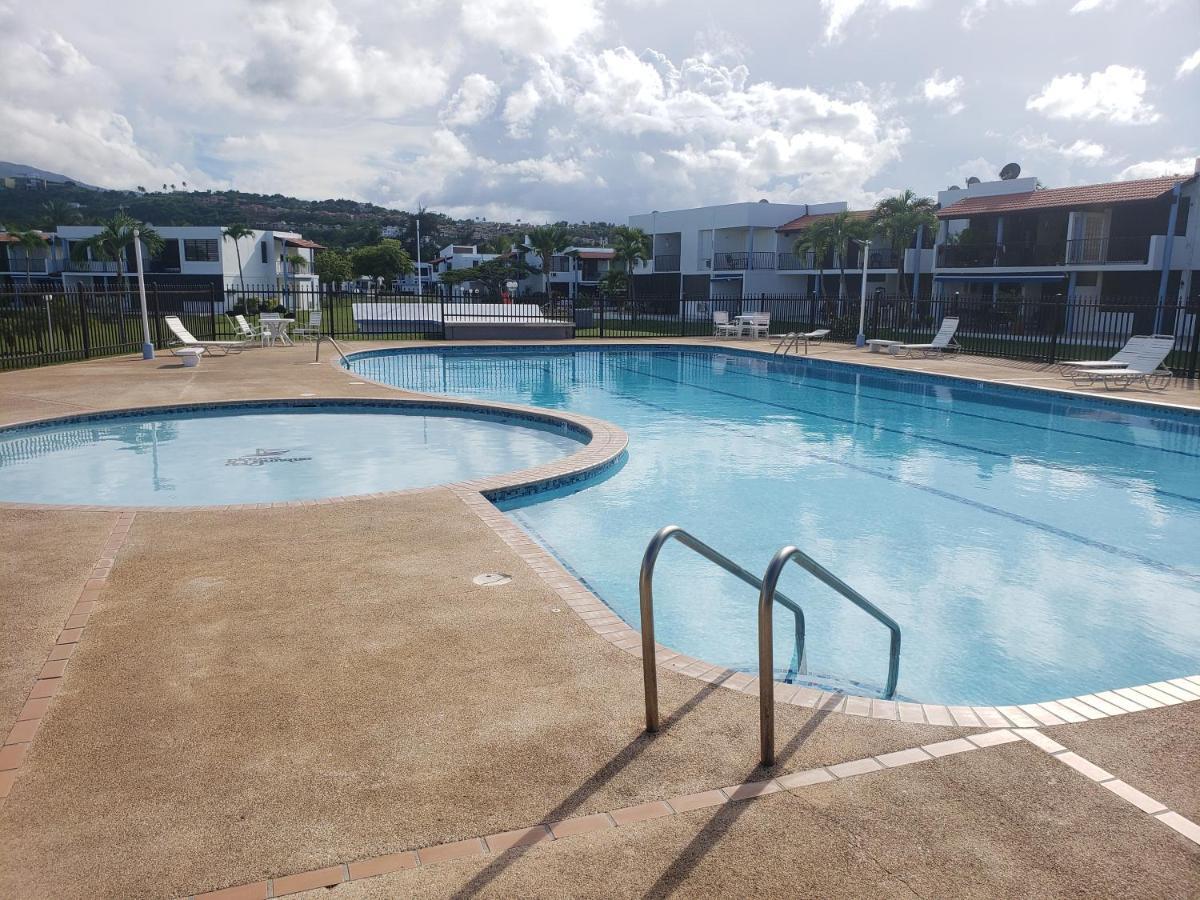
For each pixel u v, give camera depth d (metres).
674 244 52.53
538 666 3.92
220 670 3.85
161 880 2.46
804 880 2.46
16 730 3.31
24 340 18.16
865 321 27.72
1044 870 2.52
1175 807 2.85
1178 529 7.54
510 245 81.88
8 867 2.52
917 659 4.94
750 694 3.67
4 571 5.16
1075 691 4.59
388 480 8.99
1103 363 16.86
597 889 2.42
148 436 11.16
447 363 20.97
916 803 2.86
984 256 32.62
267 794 2.90
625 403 15.03
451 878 2.47
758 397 15.83
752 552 6.84
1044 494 8.73
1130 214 28.61
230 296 52.78
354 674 3.82
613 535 7.16
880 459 10.38
